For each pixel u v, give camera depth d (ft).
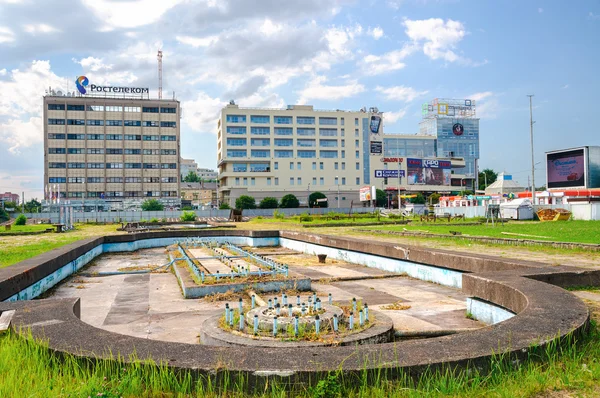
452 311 25.86
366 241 48.73
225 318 20.24
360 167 321.52
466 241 58.85
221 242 76.07
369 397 10.48
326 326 18.85
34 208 288.71
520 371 11.62
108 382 11.02
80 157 295.69
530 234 64.28
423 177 342.03
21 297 28.09
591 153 161.68
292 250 67.36
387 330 18.76
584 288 24.66
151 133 306.96
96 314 26.91
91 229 124.57
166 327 23.68
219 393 10.77
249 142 302.66
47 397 10.70
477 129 428.56
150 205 259.80
